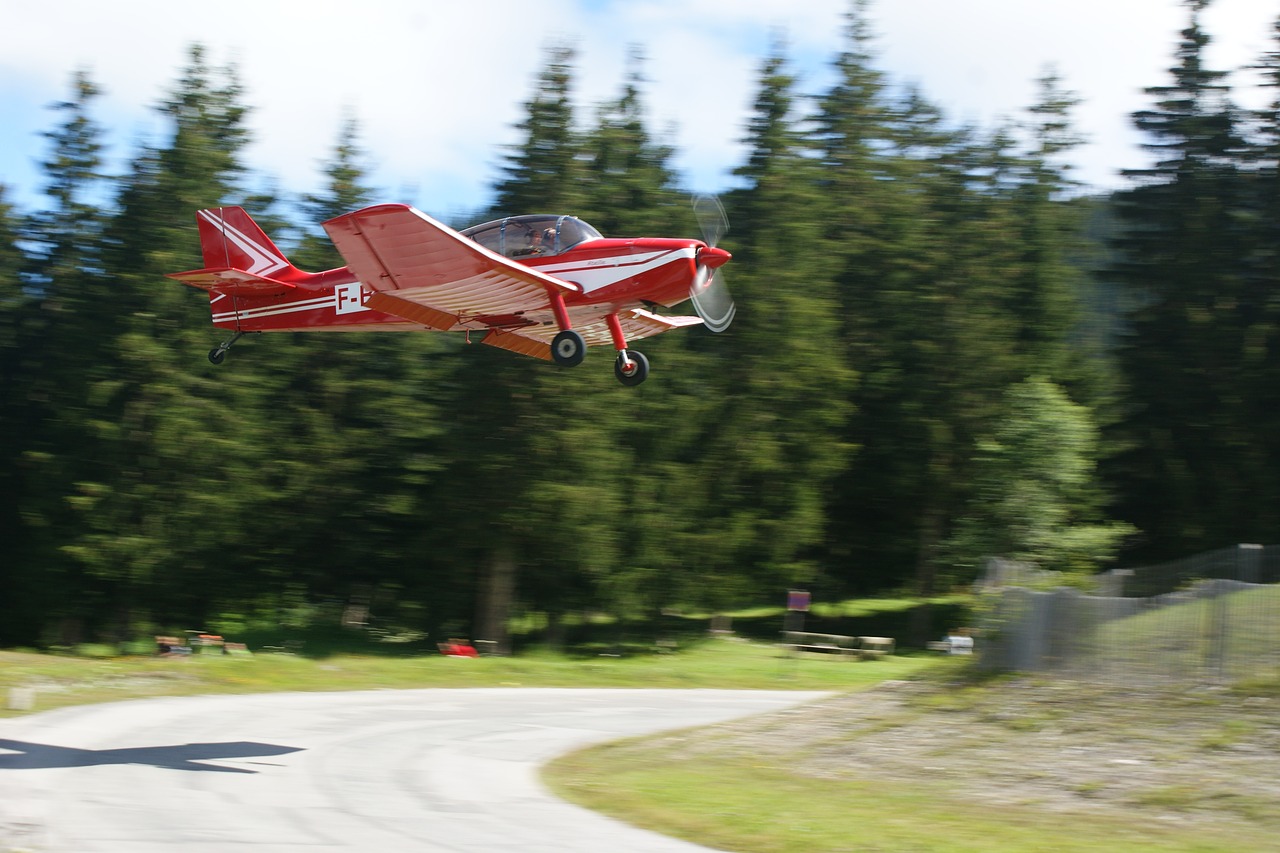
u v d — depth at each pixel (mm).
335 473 30000
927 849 6766
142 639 29141
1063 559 27781
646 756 10688
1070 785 8750
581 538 26500
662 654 27547
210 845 6324
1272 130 34812
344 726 12141
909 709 11430
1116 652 11039
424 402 30422
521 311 12094
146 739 10398
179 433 28203
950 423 31844
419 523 31266
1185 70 35844
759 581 29953
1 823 6602
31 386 31266
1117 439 33000
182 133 30578
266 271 13625
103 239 30672
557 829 7219
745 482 30062
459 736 11883
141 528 28203
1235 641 10398
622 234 28688
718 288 12977
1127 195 35969
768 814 7832
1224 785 8328
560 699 16312
